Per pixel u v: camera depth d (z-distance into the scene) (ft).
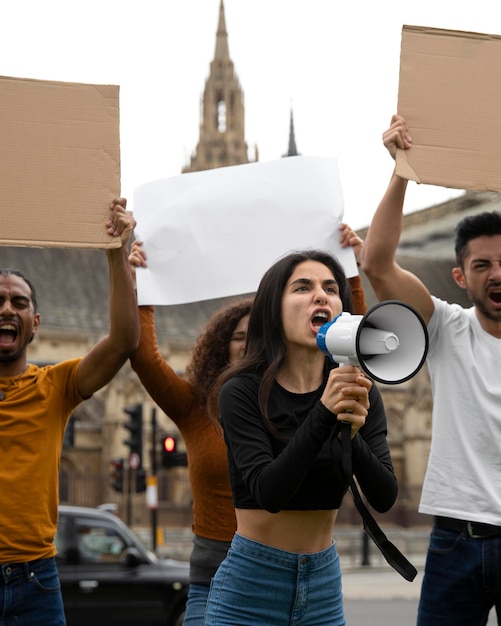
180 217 20.21
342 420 11.96
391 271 17.40
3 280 17.94
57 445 17.58
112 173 16.33
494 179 15.75
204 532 18.35
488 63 15.80
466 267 17.54
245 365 13.78
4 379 17.70
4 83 16.14
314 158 20.18
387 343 11.41
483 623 17.04
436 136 15.75
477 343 17.34
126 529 53.31
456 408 17.06
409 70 15.76
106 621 51.42
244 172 20.26
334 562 13.78
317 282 13.43
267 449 13.06
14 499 16.87
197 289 19.98
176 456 108.37
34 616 16.88
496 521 16.51
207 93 419.33
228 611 13.41
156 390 18.86
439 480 17.04
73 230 16.20
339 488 13.29
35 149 16.17
